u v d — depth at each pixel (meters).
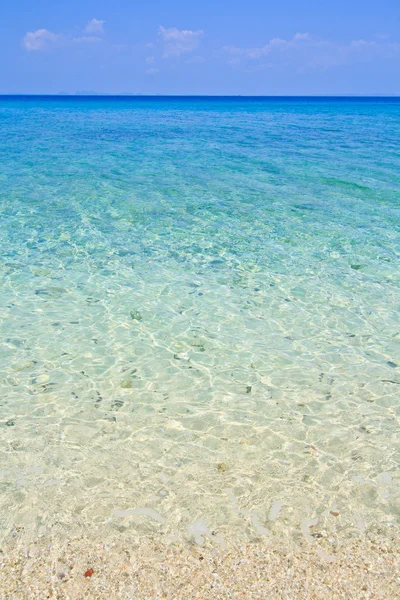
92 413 5.26
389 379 6.00
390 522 3.87
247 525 3.81
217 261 9.98
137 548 3.58
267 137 31.88
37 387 5.73
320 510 3.97
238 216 13.20
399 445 4.83
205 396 5.62
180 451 4.69
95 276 9.11
